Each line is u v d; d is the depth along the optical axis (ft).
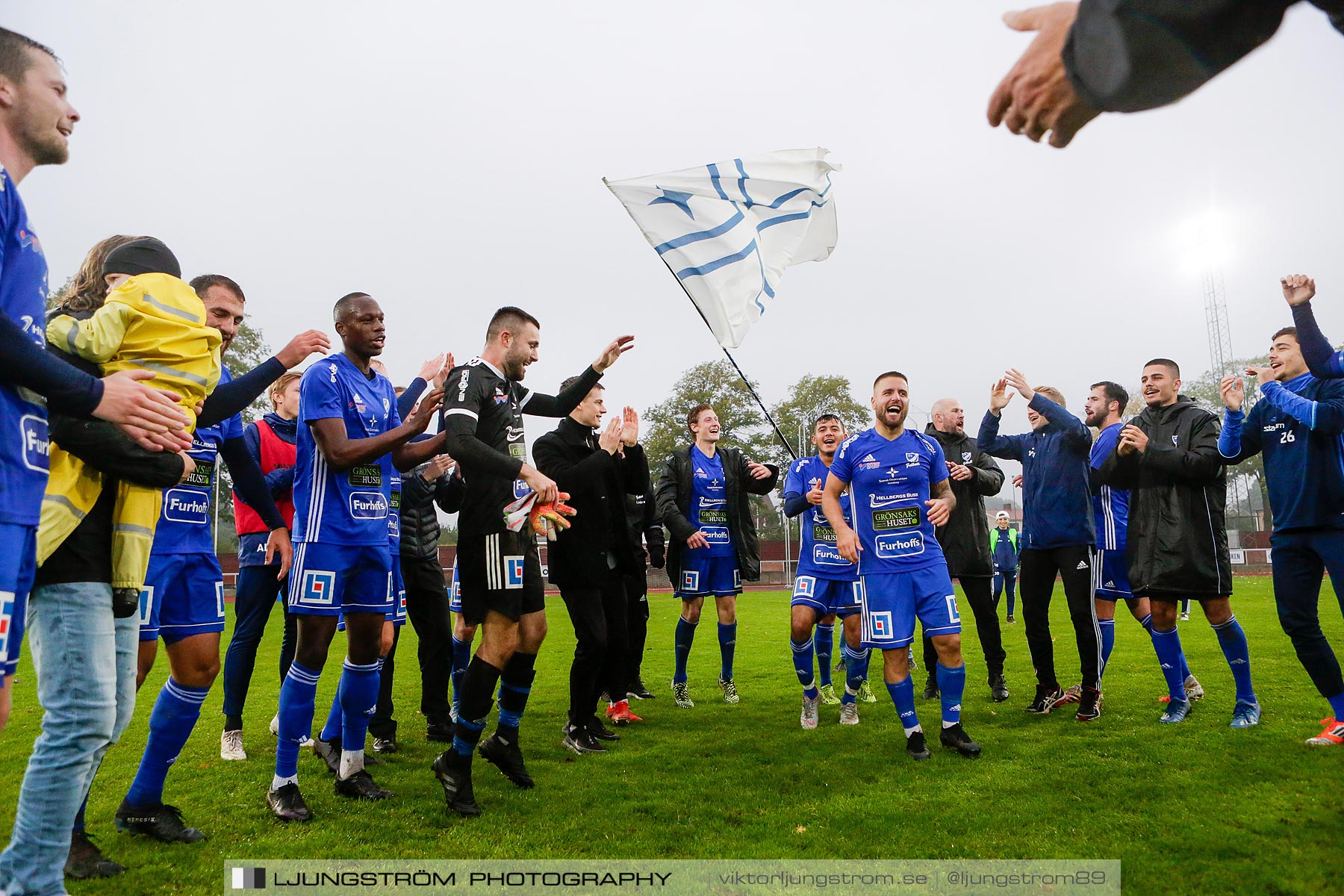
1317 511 14.83
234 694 16.06
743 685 25.05
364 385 13.93
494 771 14.78
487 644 12.47
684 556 22.27
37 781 7.73
